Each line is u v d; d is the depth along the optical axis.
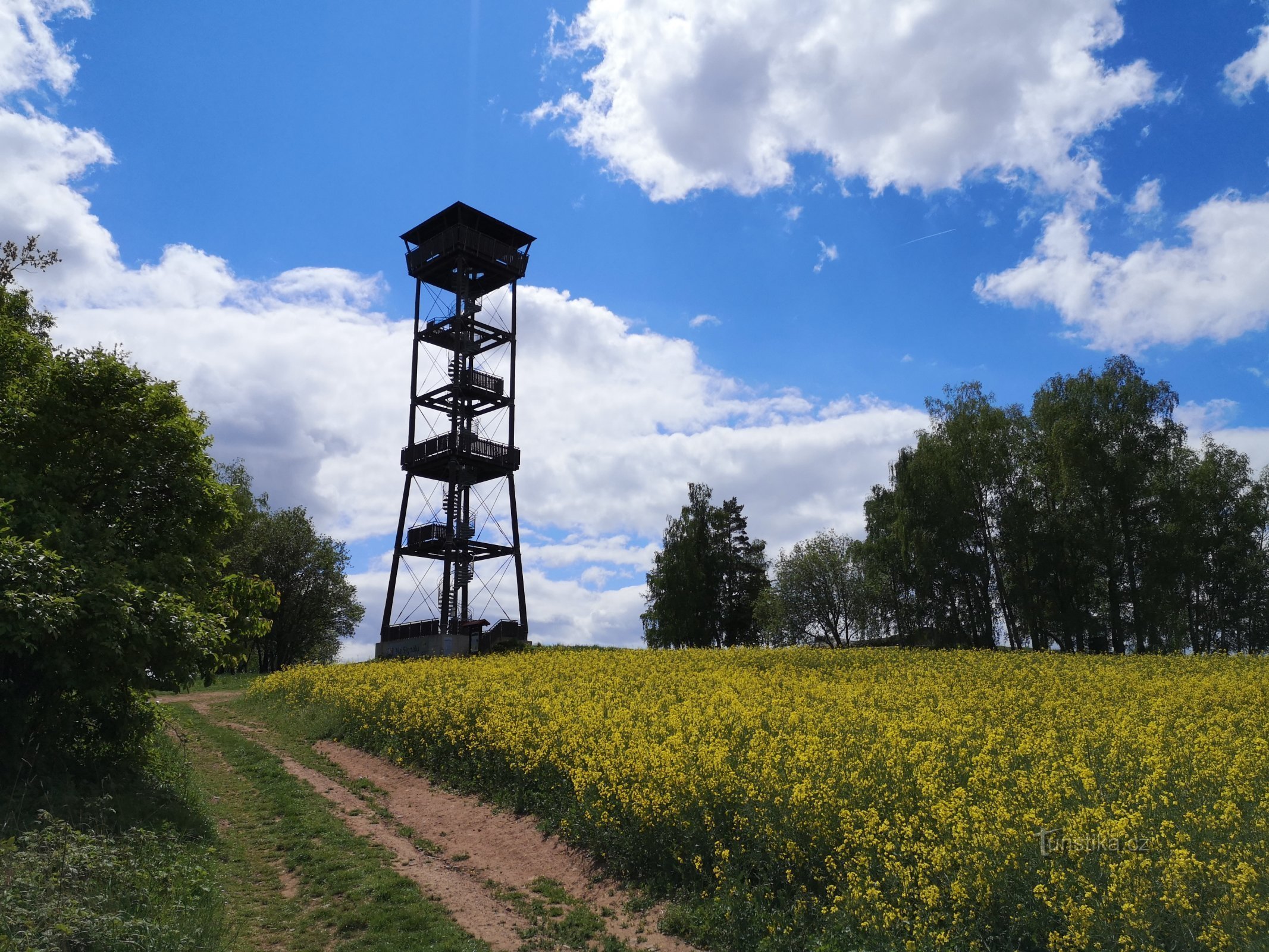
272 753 18.73
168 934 7.15
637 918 8.99
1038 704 15.55
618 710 15.02
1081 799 8.34
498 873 10.70
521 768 13.74
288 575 57.44
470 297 43.84
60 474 11.73
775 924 7.75
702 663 26.20
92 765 11.73
